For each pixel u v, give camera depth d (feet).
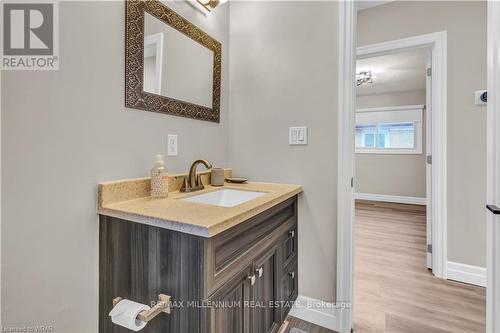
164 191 3.81
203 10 5.08
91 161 3.19
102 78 3.30
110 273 3.19
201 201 4.36
